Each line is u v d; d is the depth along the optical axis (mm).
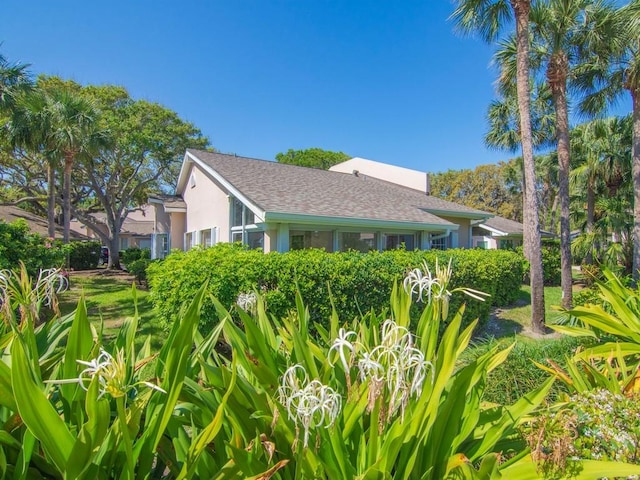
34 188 21469
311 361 2076
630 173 16531
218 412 1427
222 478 1481
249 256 6289
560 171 10711
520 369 3752
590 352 3207
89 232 36281
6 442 1364
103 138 17094
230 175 11336
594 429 1950
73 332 1686
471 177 44875
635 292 4297
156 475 1833
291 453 1661
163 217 20031
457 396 1812
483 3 9078
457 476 1625
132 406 1481
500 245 23375
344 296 6336
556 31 9734
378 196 14461
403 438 1533
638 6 9336
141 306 10453
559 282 17703
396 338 1640
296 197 10719
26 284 2178
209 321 5574
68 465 1213
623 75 11695
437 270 2271
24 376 1235
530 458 1725
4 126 15766
